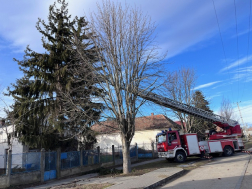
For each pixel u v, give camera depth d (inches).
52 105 618.2
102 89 542.9
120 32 519.5
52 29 697.6
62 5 713.0
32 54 649.0
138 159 984.3
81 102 550.3
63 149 653.3
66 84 598.5
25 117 606.5
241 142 819.4
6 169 436.5
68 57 653.9
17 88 623.2
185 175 451.5
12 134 624.4
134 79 519.2
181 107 783.7
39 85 615.8
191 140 724.0
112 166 759.1
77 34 649.6
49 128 628.1
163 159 898.7
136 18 537.3
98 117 555.8
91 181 453.4
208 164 597.6
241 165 497.7
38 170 492.4
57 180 516.4
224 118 839.1
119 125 509.4
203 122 1182.3
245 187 290.0
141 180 387.2
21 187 437.7
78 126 619.2
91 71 523.2
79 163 620.1
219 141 790.5
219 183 332.8
